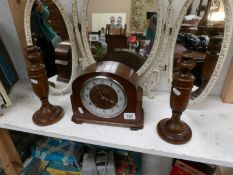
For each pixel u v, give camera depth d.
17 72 1.08
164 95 0.90
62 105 0.85
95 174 0.89
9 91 0.96
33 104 0.87
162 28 0.72
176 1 0.69
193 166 0.87
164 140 0.65
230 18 0.60
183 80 0.54
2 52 0.94
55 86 0.92
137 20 0.73
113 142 0.65
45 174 1.00
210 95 0.90
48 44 0.84
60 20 0.78
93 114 0.71
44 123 0.73
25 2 0.82
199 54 0.70
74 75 0.88
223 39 0.64
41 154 0.99
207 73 0.72
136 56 0.79
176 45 0.73
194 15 0.67
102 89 0.65
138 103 0.66
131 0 0.70
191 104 0.77
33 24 0.82
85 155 0.94
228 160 0.58
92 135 0.69
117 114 0.69
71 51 0.84
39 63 0.68
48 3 0.76
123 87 0.62
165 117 0.75
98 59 0.84
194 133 0.67
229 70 0.79
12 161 0.94
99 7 0.74
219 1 0.62
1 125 0.76
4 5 0.86
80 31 0.79
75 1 0.74
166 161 1.01
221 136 0.66
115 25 0.76
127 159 0.99
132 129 0.70
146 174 1.05
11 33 0.94
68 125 0.74
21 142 1.04
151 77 0.82
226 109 0.80
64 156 0.96
